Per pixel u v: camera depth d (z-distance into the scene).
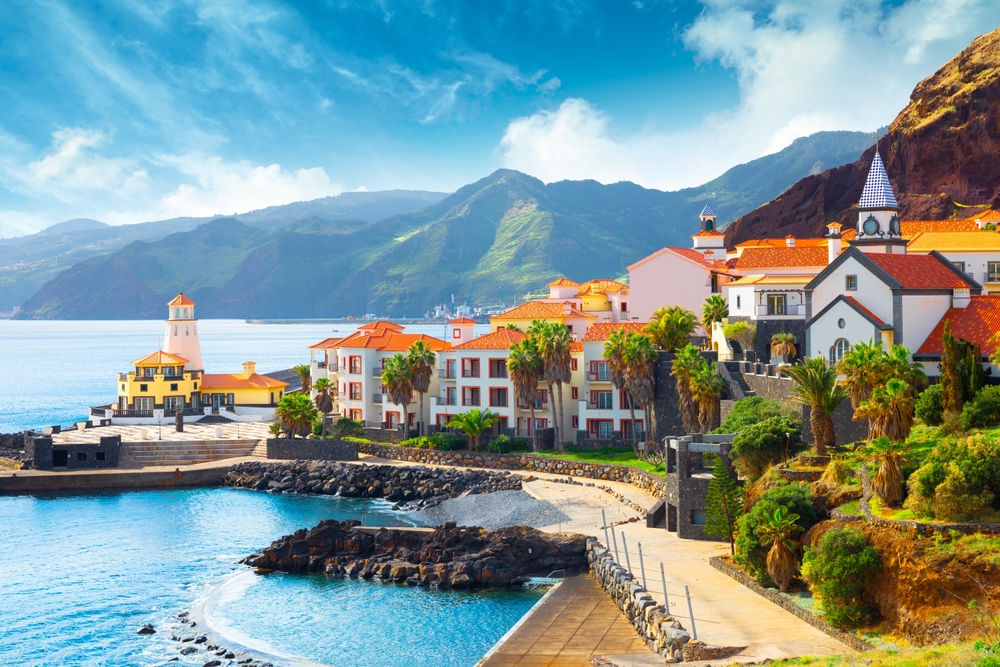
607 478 102.06
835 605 49.66
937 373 74.38
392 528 81.94
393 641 62.75
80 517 101.44
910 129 186.38
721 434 75.88
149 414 149.75
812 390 68.06
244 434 135.50
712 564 65.75
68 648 62.84
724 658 47.88
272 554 80.50
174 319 161.00
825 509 58.50
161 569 81.00
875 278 78.69
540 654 54.66
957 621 44.50
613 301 146.50
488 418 118.38
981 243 102.69
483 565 74.75
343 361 137.75
